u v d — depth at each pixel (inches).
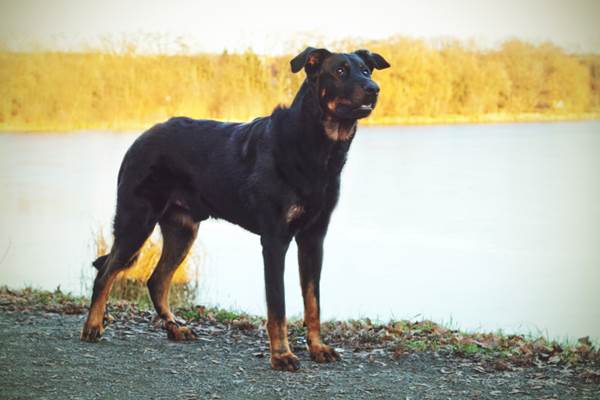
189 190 276.8
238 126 271.0
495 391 230.5
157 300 288.7
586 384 237.1
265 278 251.6
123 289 414.0
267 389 229.9
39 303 345.7
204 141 272.8
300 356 265.1
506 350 270.8
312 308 260.5
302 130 247.1
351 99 240.2
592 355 262.4
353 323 317.4
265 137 254.4
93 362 251.9
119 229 277.6
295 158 247.0
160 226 290.8
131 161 278.8
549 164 875.4
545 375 245.8
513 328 360.2
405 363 258.2
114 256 277.6
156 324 308.3
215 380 237.1
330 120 246.7
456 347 272.5
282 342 249.9
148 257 423.8
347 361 259.9
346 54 249.4
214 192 268.8
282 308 249.9
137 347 271.3
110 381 234.2
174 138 277.4
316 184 249.4
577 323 372.2
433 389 231.9
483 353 268.2
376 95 240.8
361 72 246.5
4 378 233.6
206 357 261.1
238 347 275.6
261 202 251.9
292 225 252.4
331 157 250.7
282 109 255.1
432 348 274.5
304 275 261.1
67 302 347.3
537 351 267.6
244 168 258.5
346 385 234.4
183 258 290.4
